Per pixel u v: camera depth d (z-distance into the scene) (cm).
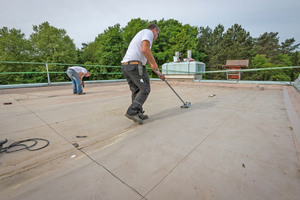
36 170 114
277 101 336
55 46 2275
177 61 841
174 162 120
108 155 133
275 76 2503
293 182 96
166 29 2202
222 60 2622
